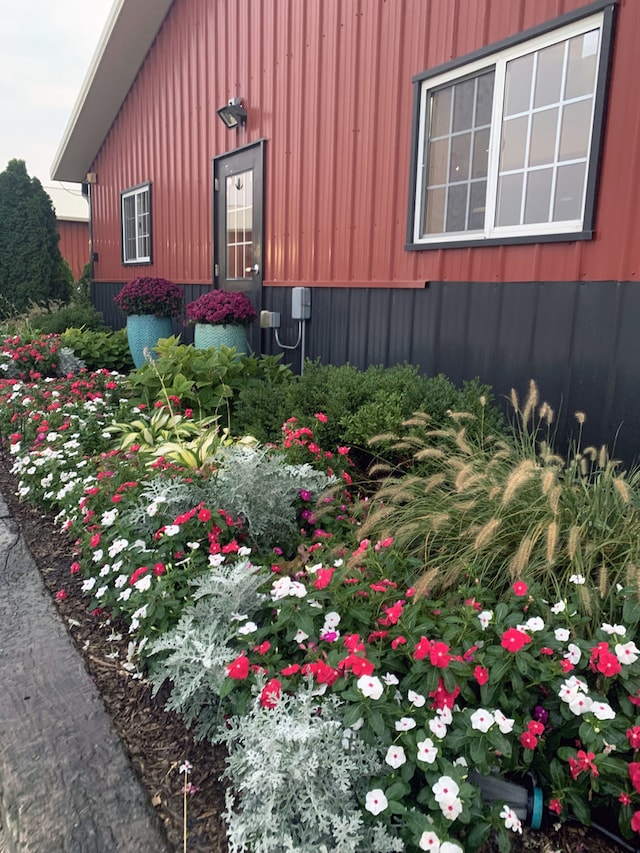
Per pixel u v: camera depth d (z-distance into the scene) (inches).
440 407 135.6
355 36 194.7
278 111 235.0
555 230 144.6
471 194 166.9
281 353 235.1
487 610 75.3
